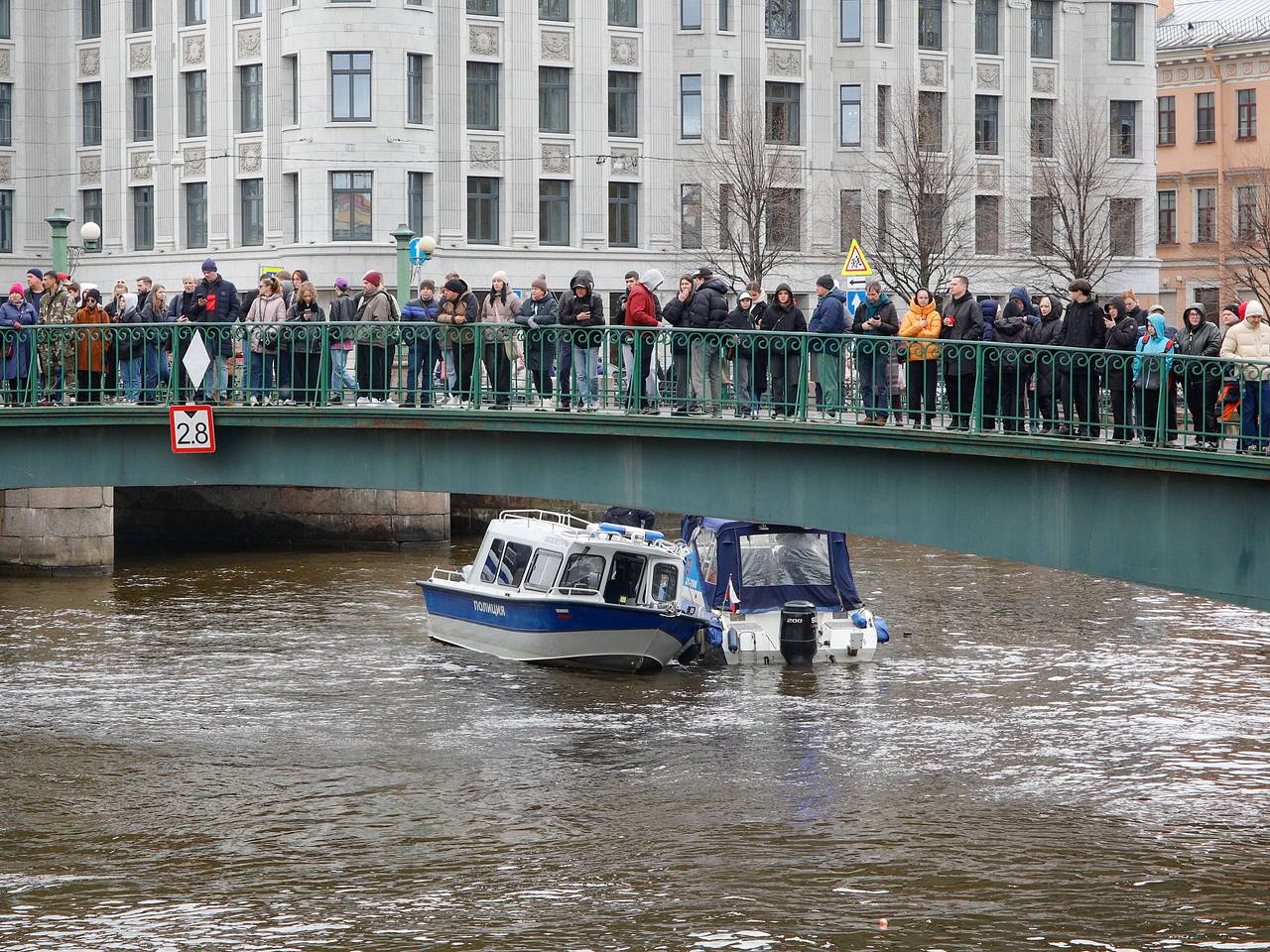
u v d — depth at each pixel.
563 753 24.23
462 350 25.36
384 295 26.56
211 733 25.30
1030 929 17.55
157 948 17.22
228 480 27.11
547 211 65.69
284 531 46.44
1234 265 73.44
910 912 18.02
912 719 26.00
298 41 61.66
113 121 68.62
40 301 29.88
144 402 27.39
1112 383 20.16
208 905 18.36
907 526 21.92
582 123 65.88
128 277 68.44
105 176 69.00
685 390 23.59
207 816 21.34
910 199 64.62
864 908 18.12
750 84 68.12
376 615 34.94
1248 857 19.67
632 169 67.06
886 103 69.88
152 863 19.70
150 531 47.69
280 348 26.53
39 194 69.62
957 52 71.62
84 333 27.61
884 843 20.17
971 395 21.94
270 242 63.59
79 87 69.75
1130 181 74.12
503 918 17.94
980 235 71.19
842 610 31.45
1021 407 21.02
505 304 25.88
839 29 69.88
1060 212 67.19
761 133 66.19
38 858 19.86
